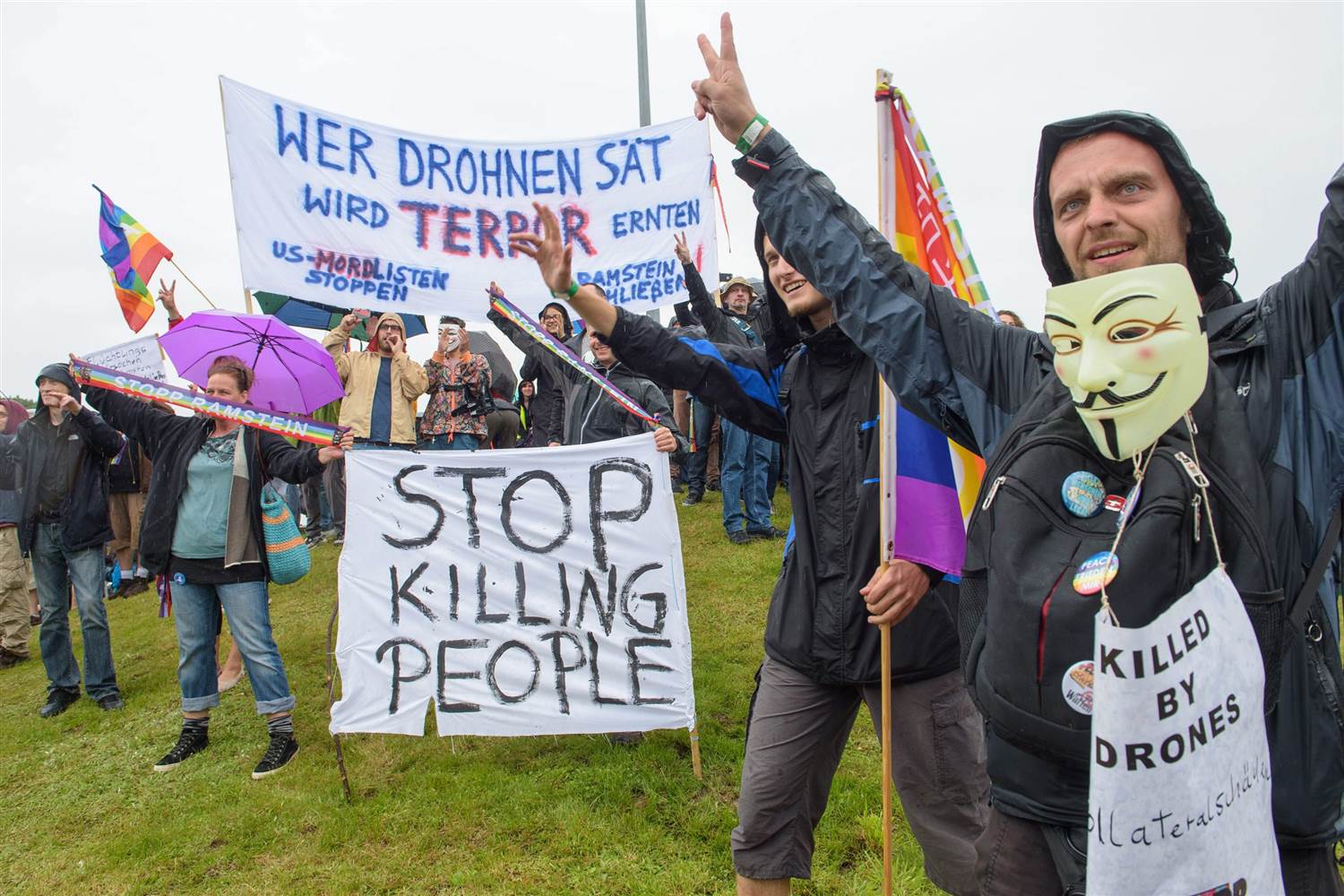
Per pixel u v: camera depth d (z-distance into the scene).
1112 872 1.04
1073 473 1.21
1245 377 1.23
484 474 3.81
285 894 3.15
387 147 5.30
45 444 5.29
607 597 3.76
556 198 5.60
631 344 2.32
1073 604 1.15
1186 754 1.02
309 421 3.83
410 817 3.57
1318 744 1.15
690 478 8.95
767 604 5.72
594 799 3.59
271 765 4.09
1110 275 1.12
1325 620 1.19
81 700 5.54
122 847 3.54
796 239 1.70
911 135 1.82
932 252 1.88
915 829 2.27
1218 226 1.31
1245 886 1.04
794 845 2.31
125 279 4.92
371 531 3.81
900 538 1.97
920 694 2.17
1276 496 1.16
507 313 3.53
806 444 2.29
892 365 1.65
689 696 3.68
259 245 5.00
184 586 4.25
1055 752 1.19
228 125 4.97
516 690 3.76
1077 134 1.36
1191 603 1.03
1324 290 1.17
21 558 6.88
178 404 3.78
